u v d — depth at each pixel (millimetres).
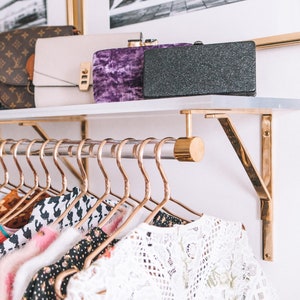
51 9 1238
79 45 955
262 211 876
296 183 838
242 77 633
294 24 818
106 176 712
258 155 890
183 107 589
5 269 616
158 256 622
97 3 1133
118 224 759
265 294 761
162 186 1049
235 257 758
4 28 1377
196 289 683
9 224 857
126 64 823
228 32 907
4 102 1071
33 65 1027
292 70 828
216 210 961
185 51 661
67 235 646
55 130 1266
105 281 545
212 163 963
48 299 559
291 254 853
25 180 1364
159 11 1014
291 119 840
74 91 944
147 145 637
